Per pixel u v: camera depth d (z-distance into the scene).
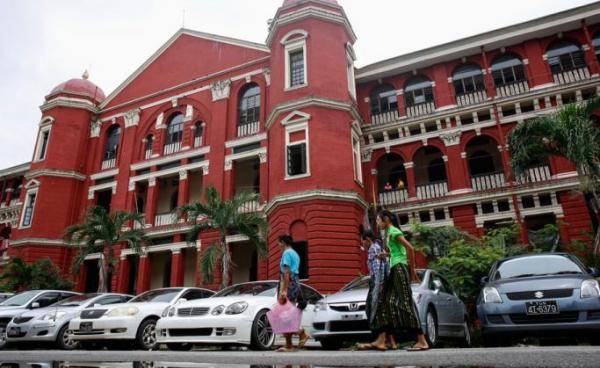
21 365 4.07
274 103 21.47
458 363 3.54
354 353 5.02
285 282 7.04
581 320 6.54
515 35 21.25
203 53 27.22
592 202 13.24
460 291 11.84
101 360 4.60
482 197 19.66
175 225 23.77
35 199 26.98
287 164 19.62
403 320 5.73
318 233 17.78
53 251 26.09
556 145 13.65
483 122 21.08
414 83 23.55
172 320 8.75
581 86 19.55
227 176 23.28
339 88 20.78
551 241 15.55
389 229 6.16
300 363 3.93
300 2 22.08
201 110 25.80
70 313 11.21
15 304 13.50
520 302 6.95
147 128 27.67
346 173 19.36
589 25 20.73
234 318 8.22
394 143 22.55
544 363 3.35
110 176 27.66
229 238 22.45
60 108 29.09
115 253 25.31
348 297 8.17
